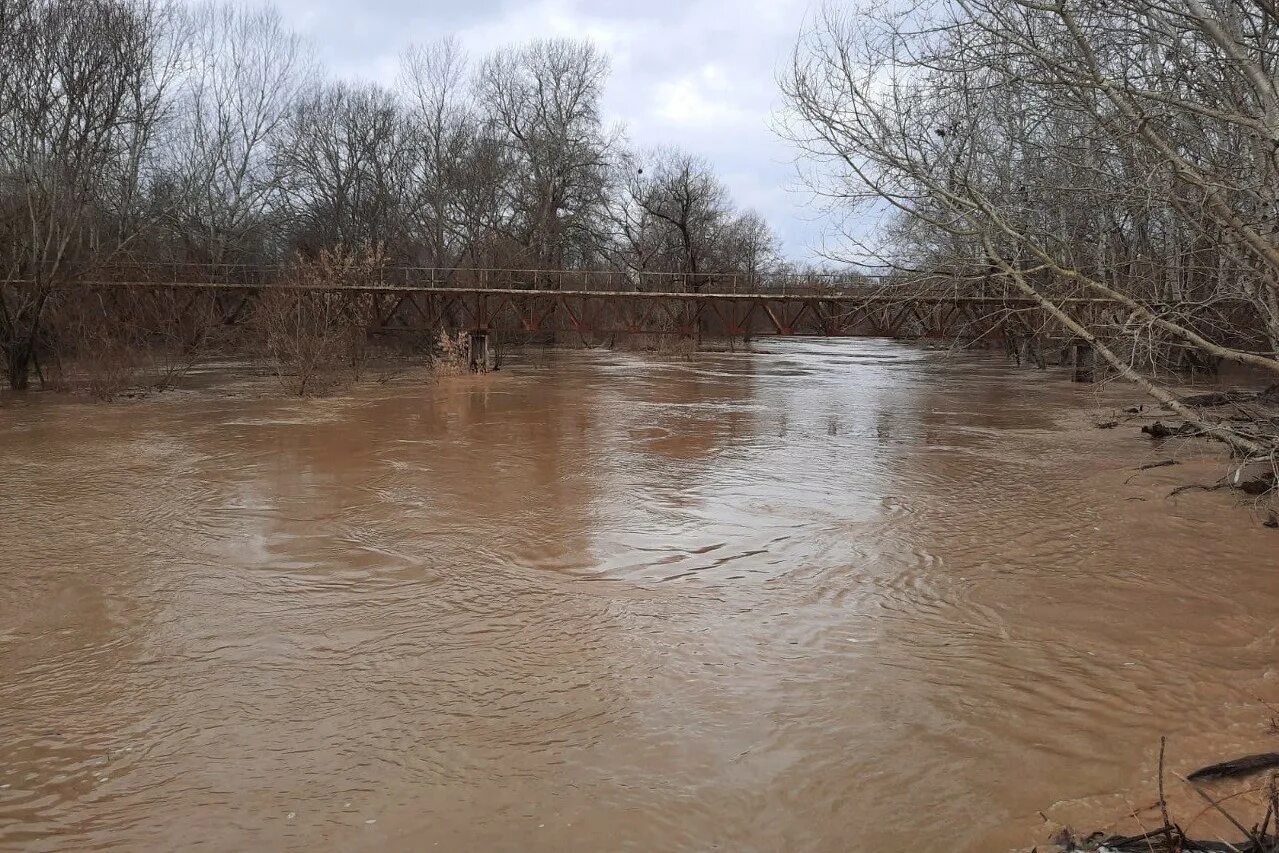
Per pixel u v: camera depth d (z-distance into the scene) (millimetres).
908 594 9039
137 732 6191
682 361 42062
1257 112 11938
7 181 25594
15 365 25188
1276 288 11602
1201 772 5555
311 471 14734
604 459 16047
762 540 10914
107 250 32156
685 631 8039
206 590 9016
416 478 14234
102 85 26578
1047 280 16094
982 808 5301
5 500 12594
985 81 14570
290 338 26500
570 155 53594
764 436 18891
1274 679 6980
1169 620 8273
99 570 9594
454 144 51719
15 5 25000
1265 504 12297
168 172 47250
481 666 7277
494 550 10422
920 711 6512
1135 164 12367
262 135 49344
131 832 5059
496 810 5270
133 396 24891
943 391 28562
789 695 6773
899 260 16141
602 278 54625
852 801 5375
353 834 5035
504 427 19797
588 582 9359
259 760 5824
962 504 12750
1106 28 11484
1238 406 16984
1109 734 6160
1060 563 10023
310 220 54656
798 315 31641
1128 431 19516
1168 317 12602
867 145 13266
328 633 7945
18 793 5449
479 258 48656
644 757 5871
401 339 38344
